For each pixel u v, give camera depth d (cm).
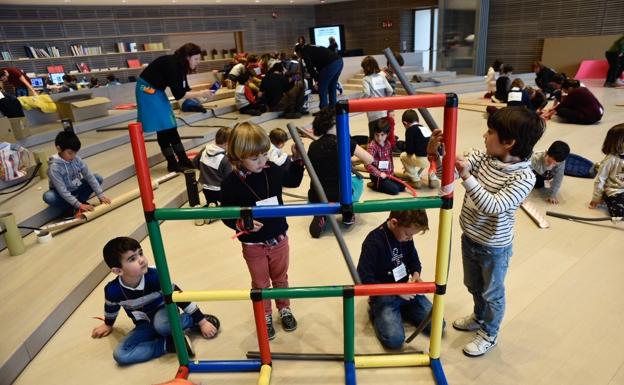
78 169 297
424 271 230
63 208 304
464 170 136
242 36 1415
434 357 162
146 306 179
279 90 663
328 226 290
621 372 159
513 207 141
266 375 160
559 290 209
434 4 1234
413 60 1081
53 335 194
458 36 1134
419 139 338
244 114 680
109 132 527
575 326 184
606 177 282
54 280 220
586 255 240
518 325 186
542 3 1016
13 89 659
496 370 163
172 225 311
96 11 1138
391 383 159
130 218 298
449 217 138
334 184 275
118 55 1195
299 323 196
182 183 369
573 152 429
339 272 235
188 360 168
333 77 529
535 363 165
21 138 449
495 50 1129
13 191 337
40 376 170
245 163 154
